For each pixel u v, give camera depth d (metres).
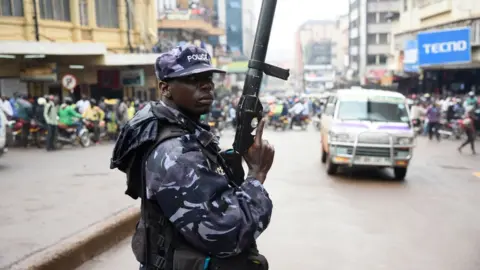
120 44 24.06
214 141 1.99
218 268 1.81
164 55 1.94
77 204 7.15
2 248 5.06
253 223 1.77
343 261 5.29
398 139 10.15
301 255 5.47
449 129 20.23
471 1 21.75
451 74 26.97
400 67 31.45
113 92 24.88
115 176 9.80
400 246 5.82
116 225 6.09
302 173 11.26
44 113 14.94
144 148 1.88
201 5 44.41
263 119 1.99
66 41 20.62
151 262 1.90
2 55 16.48
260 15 1.94
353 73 59.84
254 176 1.93
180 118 1.90
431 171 11.65
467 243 5.93
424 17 27.70
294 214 7.32
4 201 7.40
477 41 20.41
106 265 5.21
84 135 16.41
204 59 1.93
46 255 4.84
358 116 10.77
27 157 13.33
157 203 1.87
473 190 9.28
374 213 7.41
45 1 19.50
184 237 1.84
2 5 17.80
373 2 56.31
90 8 22.08
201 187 1.72
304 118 26.08
